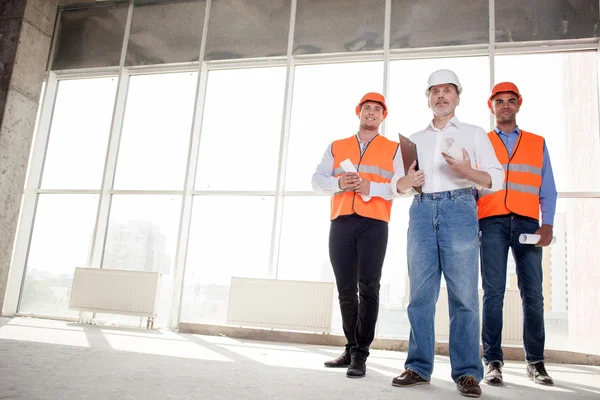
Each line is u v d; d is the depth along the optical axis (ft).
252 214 17.07
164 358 9.00
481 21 16.34
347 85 17.47
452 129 7.59
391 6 17.21
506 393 7.07
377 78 17.22
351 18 17.51
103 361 8.02
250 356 10.34
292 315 15.35
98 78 20.18
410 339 7.50
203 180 17.84
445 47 16.46
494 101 9.26
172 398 5.44
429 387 7.23
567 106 15.72
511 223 8.50
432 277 7.38
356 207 8.26
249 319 15.66
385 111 9.16
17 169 18.29
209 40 18.75
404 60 17.11
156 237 17.78
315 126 17.34
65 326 15.38
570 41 15.67
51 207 19.21
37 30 19.30
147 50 19.39
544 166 8.95
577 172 15.23
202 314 16.67
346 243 8.42
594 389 7.97
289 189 16.93
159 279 16.89
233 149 17.88
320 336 14.83
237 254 16.84
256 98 18.20
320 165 9.32
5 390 5.26
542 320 8.43
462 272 7.08
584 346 15.11
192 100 18.79
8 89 18.03
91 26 20.22
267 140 17.60
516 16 16.14
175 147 18.47
